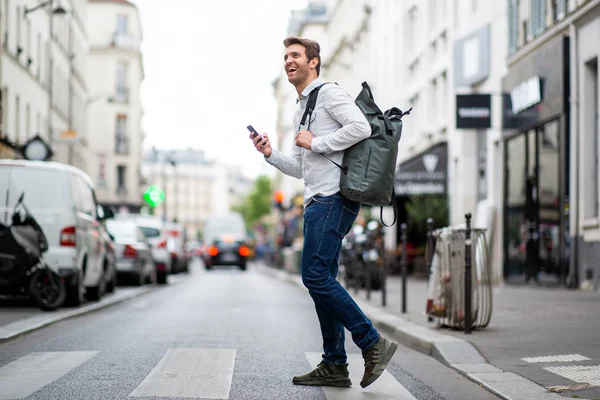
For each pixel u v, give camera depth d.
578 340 9.67
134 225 26.66
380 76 47.38
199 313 15.45
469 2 29.61
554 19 22.12
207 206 181.12
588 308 14.21
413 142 39.28
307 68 7.02
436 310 11.27
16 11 36.78
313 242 6.80
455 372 8.34
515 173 24.97
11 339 10.54
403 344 10.98
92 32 79.81
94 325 12.85
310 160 6.86
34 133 41.31
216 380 7.49
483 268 11.04
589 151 20.34
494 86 27.02
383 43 46.41
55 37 48.19
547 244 22.42
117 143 79.56
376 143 6.71
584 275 20.28
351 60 57.75
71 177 15.85
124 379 7.51
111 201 78.56
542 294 18.58
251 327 12.59
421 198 31.98
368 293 17.94
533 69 23.14
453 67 29.23
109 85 79.19
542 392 6.86
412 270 33.91
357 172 6.67
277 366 8.46
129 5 81.00
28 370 8.03
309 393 6.93
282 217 65.00
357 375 8.09
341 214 6.82
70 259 15.29
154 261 29.56
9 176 15.36
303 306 17.70
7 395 6.67
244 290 25.56
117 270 25.11
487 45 27.50
